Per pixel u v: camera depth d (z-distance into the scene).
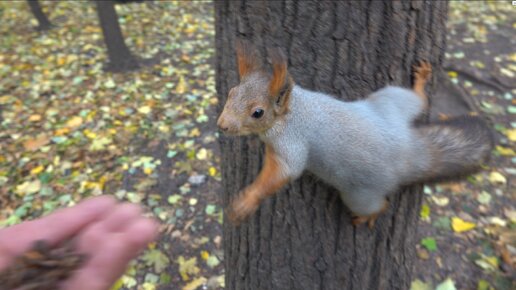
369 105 0.32
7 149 0.92
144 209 0.78
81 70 1.21
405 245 0.43
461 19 1.46
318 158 0.30
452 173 0.34
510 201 0.77
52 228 0.27
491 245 0.69
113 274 0.26
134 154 0.90
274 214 0.40
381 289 0.44
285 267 0.43
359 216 0.37
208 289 0.65
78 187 0.82
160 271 0.68
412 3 0.31
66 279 0.25
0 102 1.07
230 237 0.47
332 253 0.40
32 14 1.59
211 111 1.02
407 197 0.39
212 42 1.38
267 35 0.33
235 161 0.40
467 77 1.12
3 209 0.77
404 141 0.31
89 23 1.52
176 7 1.64
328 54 0.32
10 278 0.25
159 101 1.06
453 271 0.65
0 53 1.31
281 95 0.28
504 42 1.30
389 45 0.32
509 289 0.63
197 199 0.80
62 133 0.95
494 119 0.96
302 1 0.31
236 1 0.33
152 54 1.29
